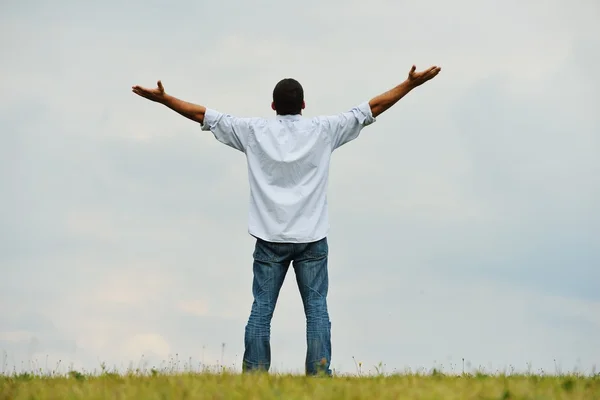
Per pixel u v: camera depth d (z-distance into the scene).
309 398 5.61
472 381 6.85
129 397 5.78
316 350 7.32
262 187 7.44
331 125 7.59
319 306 7.39
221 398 5.67
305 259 7.42
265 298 7.43
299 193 7.43
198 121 7.70
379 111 7.71
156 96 7.63
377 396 5.77
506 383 6.42
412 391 5.99
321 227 7.45
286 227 7.34
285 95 7.54
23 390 6.41
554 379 7.17
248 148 7.57
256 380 6.47
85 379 7.17
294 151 7.46
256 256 7.48
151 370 7.39
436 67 7.61
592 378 7.68
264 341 7.41
